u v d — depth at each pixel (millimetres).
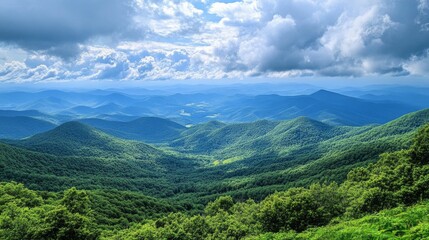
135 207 126688
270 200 69750
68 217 53375
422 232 28188
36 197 94375
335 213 58625
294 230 54062
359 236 32375
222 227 64938
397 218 35969
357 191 65688
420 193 51719
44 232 50625
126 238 67312
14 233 52906
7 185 95312
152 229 70312
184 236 63812
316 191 62594
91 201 116125
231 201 93500
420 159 65812
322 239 39188
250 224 67688
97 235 58188
